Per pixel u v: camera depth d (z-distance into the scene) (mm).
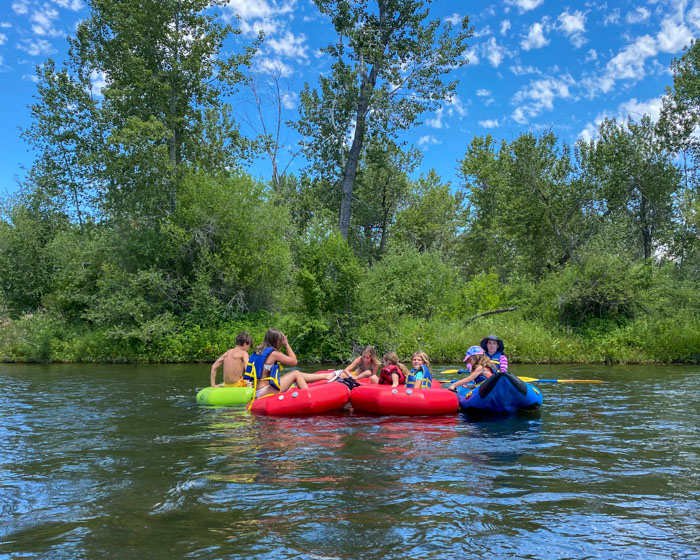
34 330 18219
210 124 22094
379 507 3453
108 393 9344
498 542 2912
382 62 23016
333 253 16641
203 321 18547
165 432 5973
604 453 4996
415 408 7254
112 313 18203
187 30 20922
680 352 16828
